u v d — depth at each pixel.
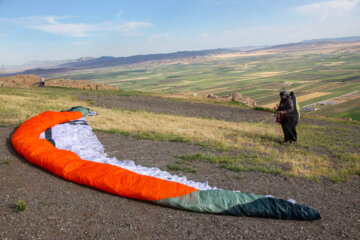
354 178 7.22
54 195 5.21
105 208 4.79
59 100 23.39
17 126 11.54
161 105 26.83
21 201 4.69
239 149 10.02
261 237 4.04
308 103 175.25
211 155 8.63
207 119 20.22
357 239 4.12
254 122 20.34
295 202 5.25
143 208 4.86
